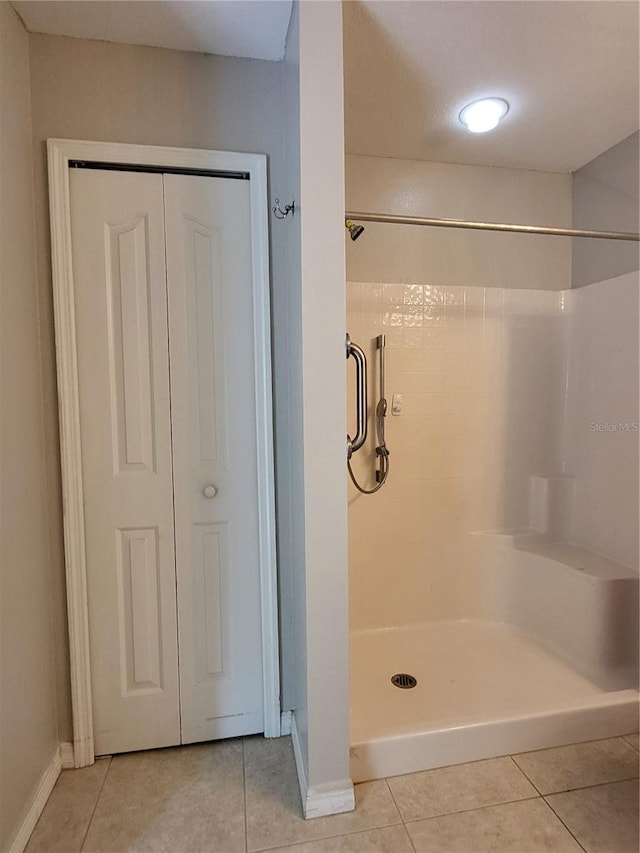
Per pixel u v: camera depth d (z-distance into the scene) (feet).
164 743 5.35
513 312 7.70
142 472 5.18
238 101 5.16
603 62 5.14
